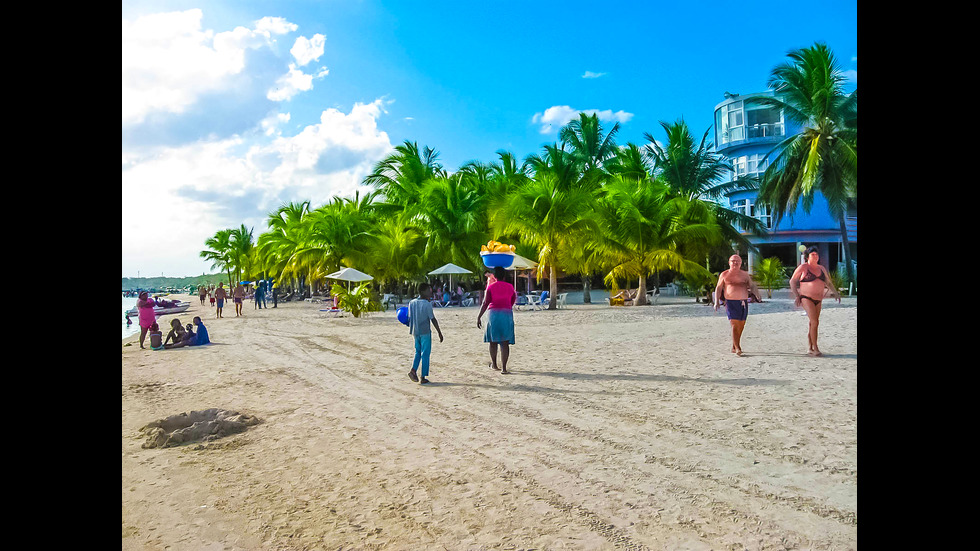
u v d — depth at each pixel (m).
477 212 32.31
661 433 5.39
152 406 7.29
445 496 4.00
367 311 24.91
